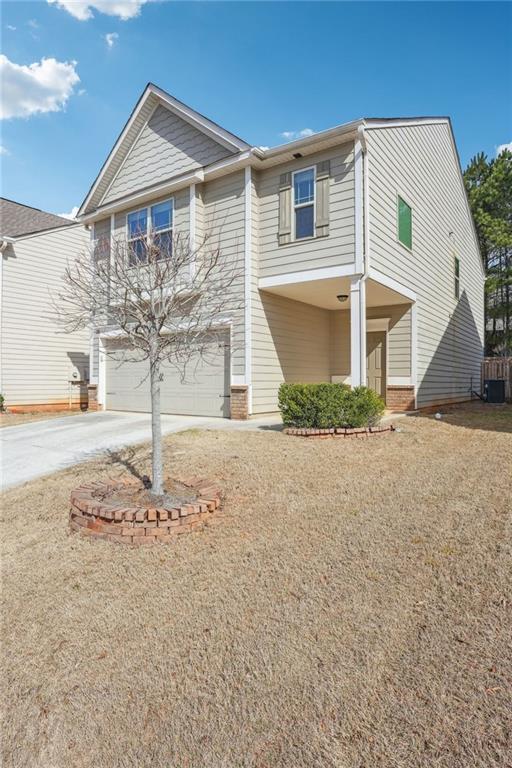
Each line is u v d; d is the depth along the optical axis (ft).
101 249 29.12
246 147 32.96
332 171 31.22
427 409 40.78
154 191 37.63
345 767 6.27
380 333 41.06
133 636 9.45
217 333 28.63
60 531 14.89
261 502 15.83
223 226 35.27
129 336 17.72
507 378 55.11
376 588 10.36
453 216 50.47
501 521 13.14
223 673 8.18
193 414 37.40
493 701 7.10
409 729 6.75
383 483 16.96
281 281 33.32
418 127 39.70
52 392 54.80
